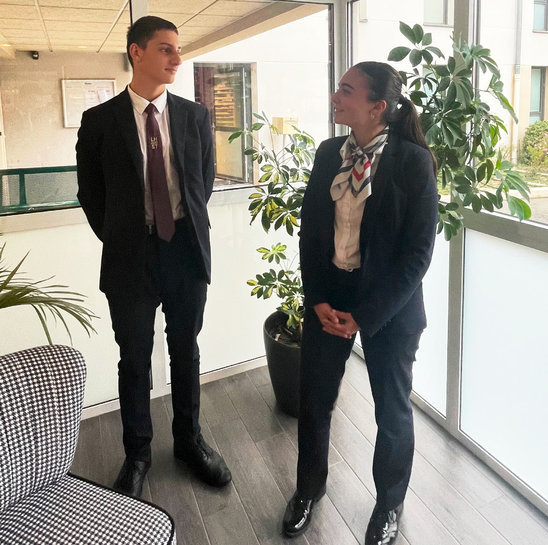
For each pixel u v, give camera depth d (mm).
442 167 2000
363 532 1998
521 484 2162
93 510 1385
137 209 1948
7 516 1363
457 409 2477
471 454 2412
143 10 2494
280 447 2496
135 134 1907
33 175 2449
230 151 2865
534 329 2057
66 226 2570
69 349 1517
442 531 1991
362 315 1693
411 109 1706
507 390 2217
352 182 1701
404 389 1857
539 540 1945
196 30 2643
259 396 2932
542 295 2002
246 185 2961
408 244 1677
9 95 2340
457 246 2324
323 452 2025
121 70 2504
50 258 2566
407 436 1891
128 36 1881
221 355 3141
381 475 1920
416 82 2020
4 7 2254
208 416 2750
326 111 3096
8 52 2309
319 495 2096
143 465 2234
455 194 2248
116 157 1925
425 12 2369
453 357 2439
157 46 1831
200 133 2062
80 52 2414
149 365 2182
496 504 2121
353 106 1652
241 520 2066
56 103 2422
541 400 2068
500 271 2168
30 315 2586
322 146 1858
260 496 2189
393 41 2615
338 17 2963
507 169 1995
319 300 1851
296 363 2582
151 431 2254
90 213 2104
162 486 2254
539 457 2107
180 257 2070
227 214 2953
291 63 2920
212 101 2756
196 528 2027
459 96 1919
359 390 2934
